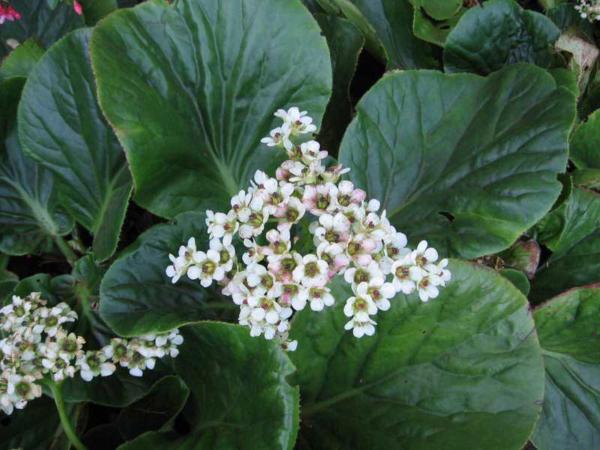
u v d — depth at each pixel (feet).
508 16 1.22
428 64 1.33
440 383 0.88
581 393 1.02
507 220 0.95
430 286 0.77
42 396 0.98
